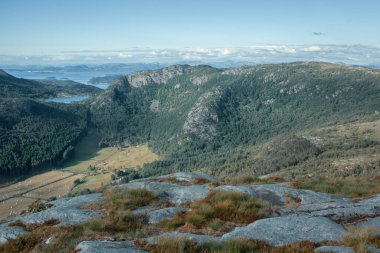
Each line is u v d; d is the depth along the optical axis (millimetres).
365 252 10711
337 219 15250
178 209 17828
